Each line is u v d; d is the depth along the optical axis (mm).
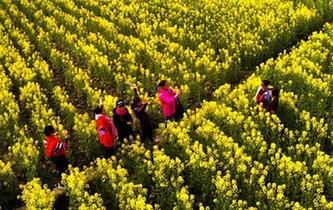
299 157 11828
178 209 10352
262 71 17156
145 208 10250
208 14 23969
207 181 11164
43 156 13594
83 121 14359
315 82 14930
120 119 13172
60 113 15828
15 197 12031
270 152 11789
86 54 19594
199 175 11336
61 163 12117
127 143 13367
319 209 10062
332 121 13109
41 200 10617
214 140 12703
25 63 19891
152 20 23453
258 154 11930
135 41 20375
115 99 15281
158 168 11602
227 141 12125
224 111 13797
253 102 14539
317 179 10922
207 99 16672
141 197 10414
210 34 20953
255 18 22547
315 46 18641
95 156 13500
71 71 17984
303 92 15047
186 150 11836
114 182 11336
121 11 25562
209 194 11141
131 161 12305
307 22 21516
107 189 11422
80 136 13555
